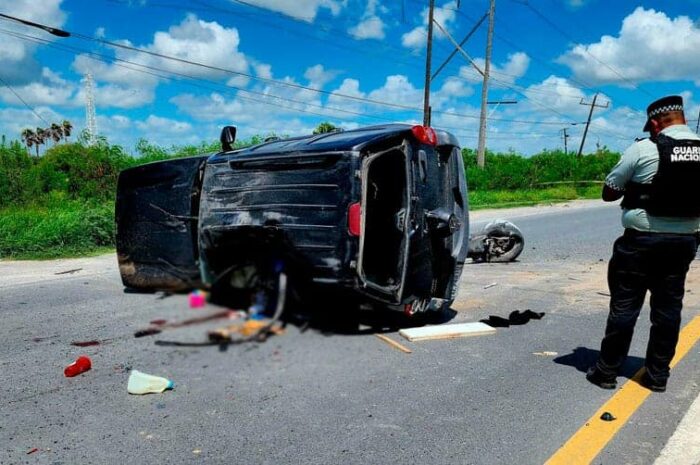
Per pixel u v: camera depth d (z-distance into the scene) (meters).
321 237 4.16
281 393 3.52
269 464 2.71
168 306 5.55
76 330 4.94
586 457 2.78
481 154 32.88
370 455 2.79
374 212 4.70
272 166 4.42
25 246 10.19
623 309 3.53
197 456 2.78
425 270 4.74
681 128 3.35
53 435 2.99
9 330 4.98
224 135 5.71
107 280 7.42
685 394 3.54
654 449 2.86
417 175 4.57
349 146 4.12
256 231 4.37
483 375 3.88
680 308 3.52
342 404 3.37
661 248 3.35
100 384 3.69
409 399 3.45
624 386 3.69
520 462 2.73
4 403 3.40
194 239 5.25
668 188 3.26
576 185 39.81
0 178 17.84
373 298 4.30
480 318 5.51
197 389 3.59
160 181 5.56
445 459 2.75
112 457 2.77
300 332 4.62
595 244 11.52
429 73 24.84
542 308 5.91
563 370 3.99
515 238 9.13
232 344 4.40
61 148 21.25
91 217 11.38
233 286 4.80
